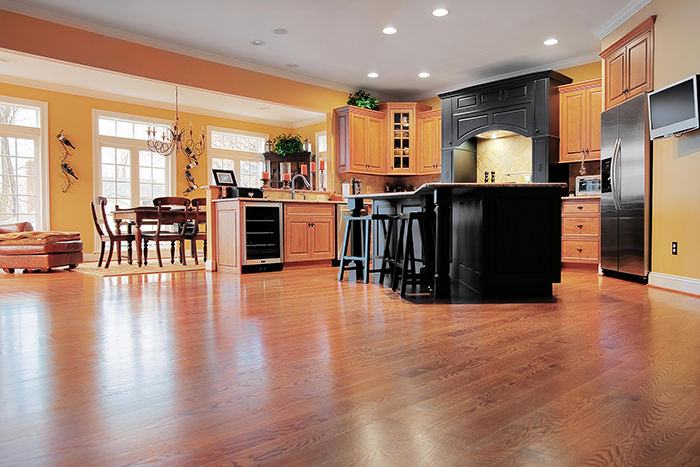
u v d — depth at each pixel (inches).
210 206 231.6
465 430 52.1
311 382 68.2
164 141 348.8
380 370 73.4
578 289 162.1
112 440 50.0
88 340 93.2
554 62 256.7
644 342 89.8
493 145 281.3
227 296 148.6
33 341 92.6
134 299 143.0
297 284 178.5
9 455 46.6
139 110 334.3
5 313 121.7
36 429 52.7
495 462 45.0
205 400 61.4
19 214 293.4
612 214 195.5
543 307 128.0
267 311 123.2
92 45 201.0
